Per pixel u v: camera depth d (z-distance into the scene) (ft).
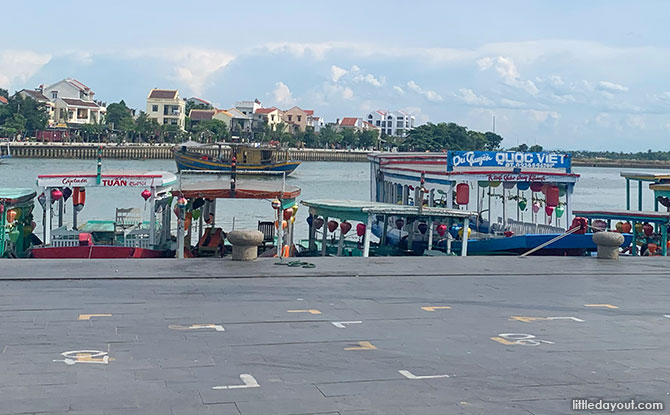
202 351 37.19
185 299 49.26
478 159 89.15
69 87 451.12
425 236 88.74
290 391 31.60
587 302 52.39
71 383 31.81
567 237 86.84
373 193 116.47
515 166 90.17
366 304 49.52
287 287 54.65
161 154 419.33
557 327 44.62
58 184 76.28
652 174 95.25
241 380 32.86
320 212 83.05
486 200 200.85
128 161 393.70
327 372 34.37
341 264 65.51
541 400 31.42
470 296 53.36
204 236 83.71
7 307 45.50
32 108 404.36
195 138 442.50
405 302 50.55
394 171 103.65
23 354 35.81
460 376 34.40
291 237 82.07
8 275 55.67
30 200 82.69
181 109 465.88
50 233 76.48
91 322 42.34
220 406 29.60
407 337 41.16
